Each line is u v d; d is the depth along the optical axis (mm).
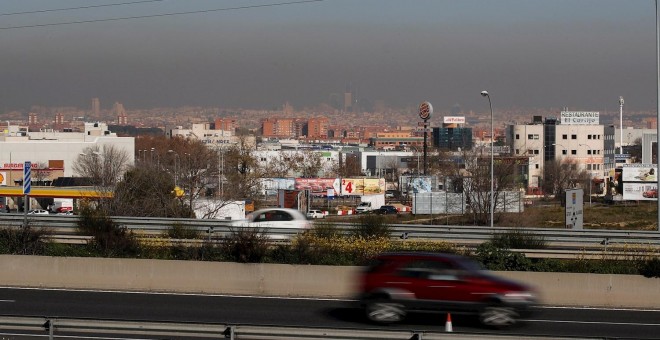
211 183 164125
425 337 29484
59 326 31094
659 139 69062
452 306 40031
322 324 41062
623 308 48219
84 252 57406
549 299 49094
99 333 37719
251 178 182500
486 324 39906
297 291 51156
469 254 54312
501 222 132750
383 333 29797
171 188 106375
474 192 143625
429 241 60188
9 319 31312
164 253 56812
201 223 69625
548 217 148750
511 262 53250
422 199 154500
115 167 162250
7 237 58625
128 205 98688
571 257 56219
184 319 42219
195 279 52344
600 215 162625
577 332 39781
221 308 45969
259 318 42719
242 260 53562
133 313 44031
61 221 71438
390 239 59906
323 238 57469
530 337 29266
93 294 50938
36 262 54156
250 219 72125
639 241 63719
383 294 40750
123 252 57156
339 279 50875
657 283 48719
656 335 39375
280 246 55438
